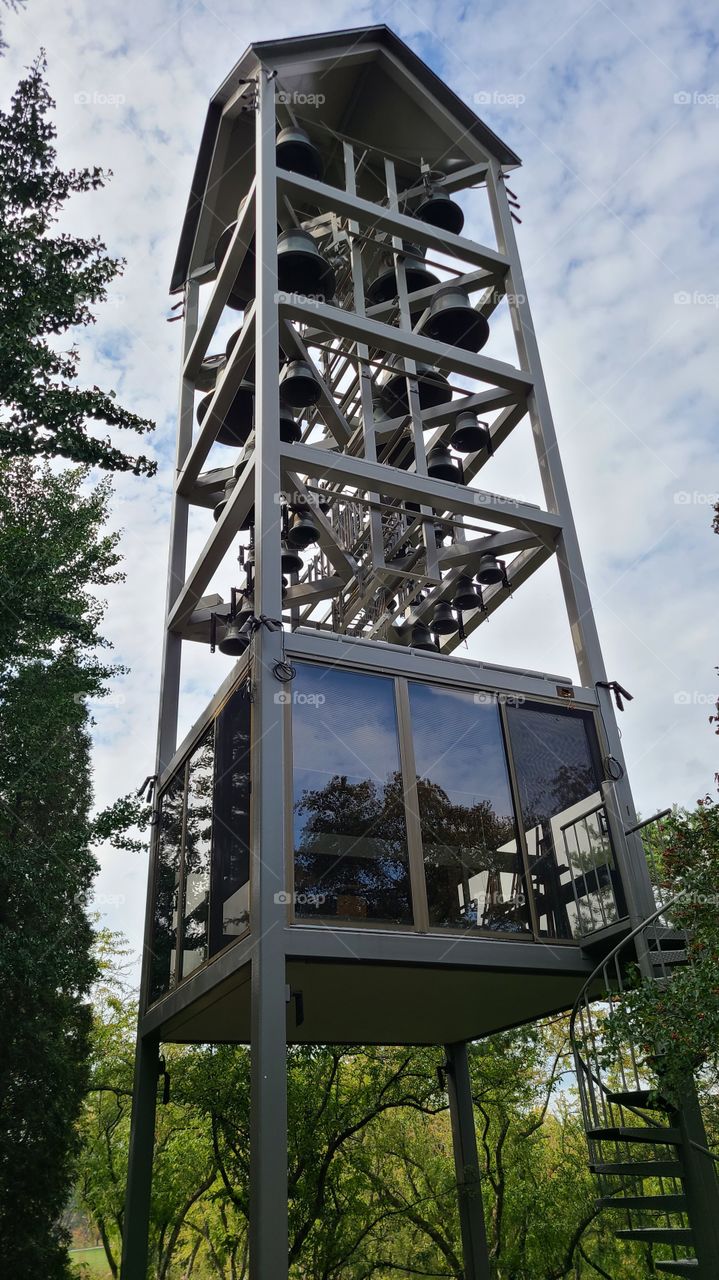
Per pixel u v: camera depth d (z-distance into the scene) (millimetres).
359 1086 14609
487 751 8922
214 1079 13094
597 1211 15164
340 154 13703
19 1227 11984
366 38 12727
